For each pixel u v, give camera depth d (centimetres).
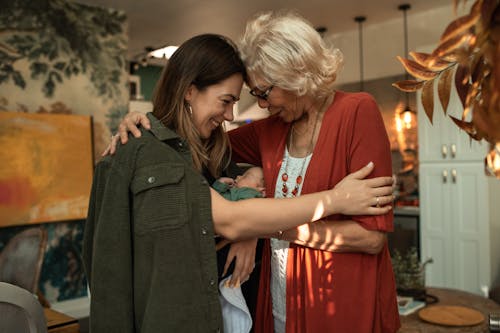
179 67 137
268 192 158
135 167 128
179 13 555
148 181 125
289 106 145
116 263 126
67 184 474
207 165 159
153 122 135
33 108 464
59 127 470
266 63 134
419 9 562
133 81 796
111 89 521
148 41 694
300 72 133
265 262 160
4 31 446
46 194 461
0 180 434
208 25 612
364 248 136
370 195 131
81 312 468
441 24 559
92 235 144
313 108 151
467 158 454
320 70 135
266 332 160
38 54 468
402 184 604
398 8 558
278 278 156
